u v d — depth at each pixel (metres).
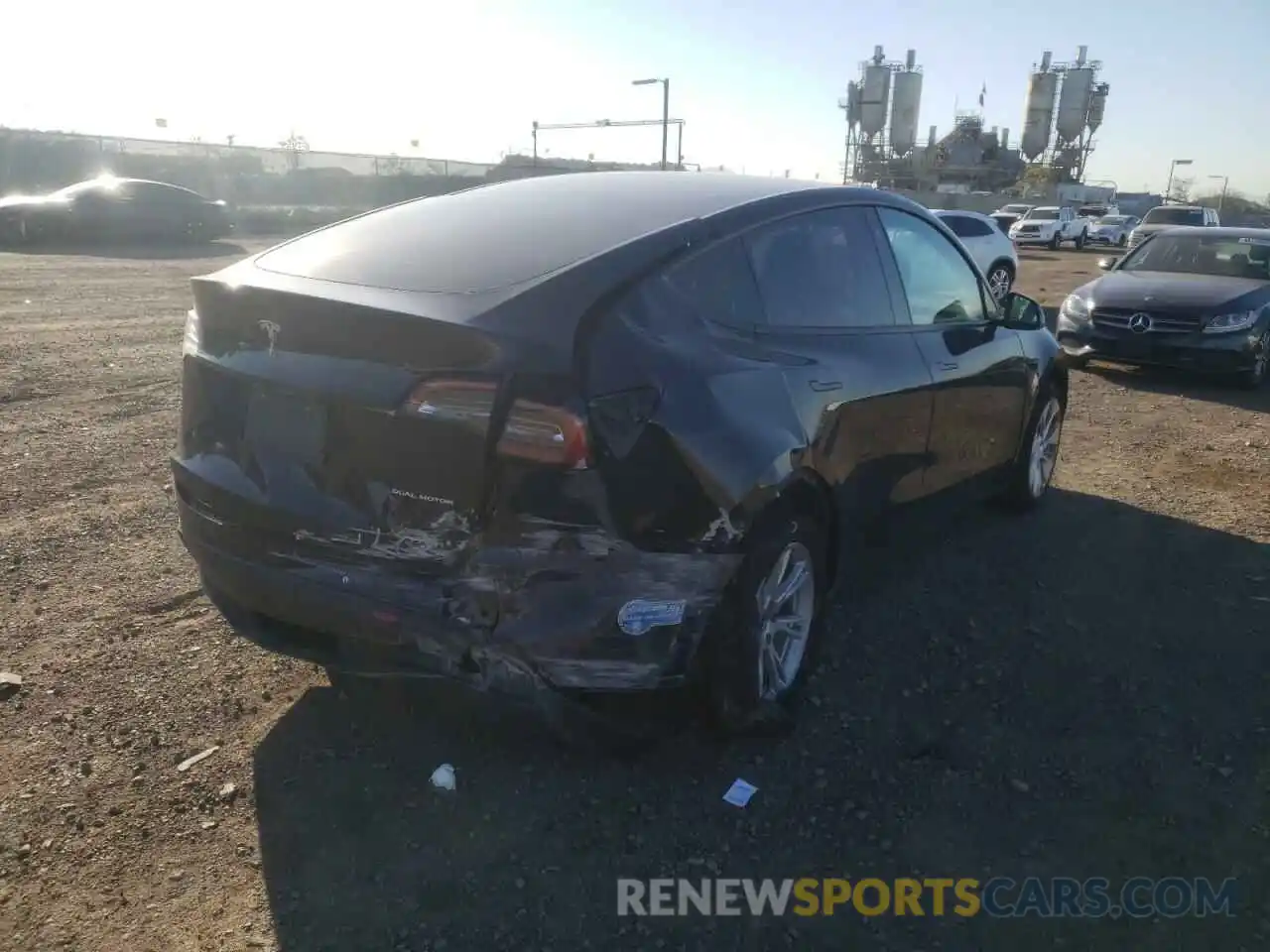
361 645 2.89
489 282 2.90
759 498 3.07
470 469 2.67
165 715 3.48
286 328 2.93
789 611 3.55
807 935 2.62
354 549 2.84
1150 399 9.36
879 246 4.23
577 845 2.92
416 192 41.53
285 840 2.90
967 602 4.60
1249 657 4.12
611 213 3.46
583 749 3.34
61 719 3.44
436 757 3.30
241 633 3.26
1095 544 5.37
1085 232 42.16
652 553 2.83
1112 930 2.66
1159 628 4.38
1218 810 3.15
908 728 3.56
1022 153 85.62
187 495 3.22
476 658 2.77
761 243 3.55
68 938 2.53
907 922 2.67
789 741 3.46
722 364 3.12
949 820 3.07
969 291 4.94
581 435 2.67
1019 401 5.30
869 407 3.76
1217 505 6.11
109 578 4.56
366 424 2.78
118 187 24.80
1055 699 3.77
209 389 3.16
